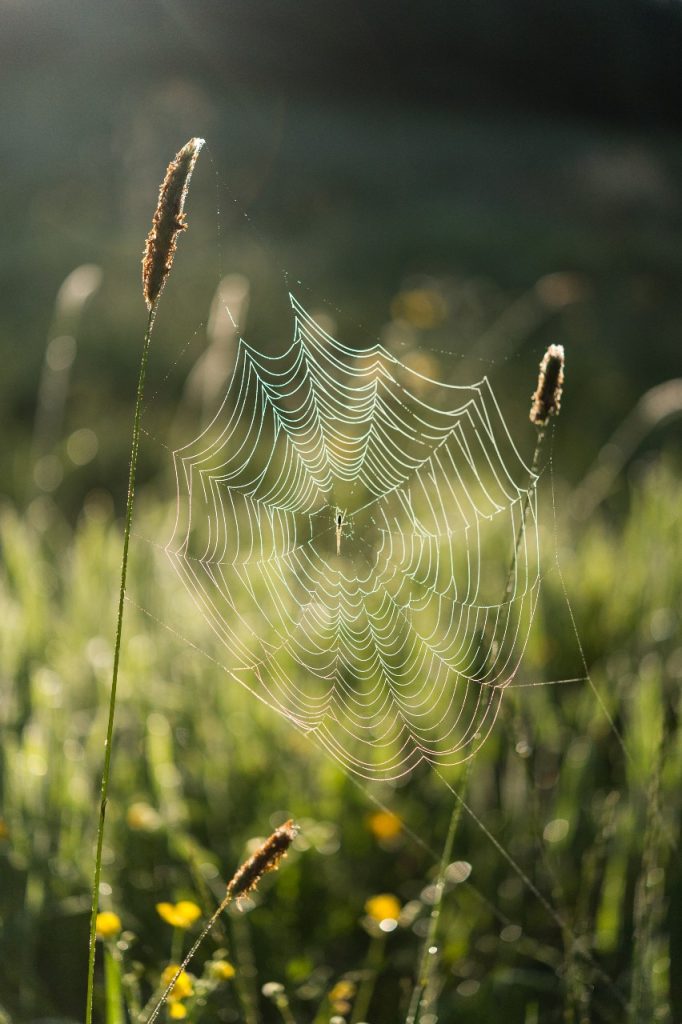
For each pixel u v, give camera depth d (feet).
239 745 10.64
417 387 19.99
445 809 10.45
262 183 57.06
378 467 14.30
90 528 16.67
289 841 5.36
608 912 8.89
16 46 87.04
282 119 77.30
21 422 26.17
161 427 25.31
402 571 12.17
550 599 13.53
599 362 33.19
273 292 36.50
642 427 24.57
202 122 62.18
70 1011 8.30
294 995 8.59
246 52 90.68
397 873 10.21
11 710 10.77
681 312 40.98
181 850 9.10
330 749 10.45
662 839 9.05
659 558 15.07
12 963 8.11
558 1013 8.32
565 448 25.57
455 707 11.26
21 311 34.86
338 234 49.57
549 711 11.59
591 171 64.95
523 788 10.23
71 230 46.01
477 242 48.14
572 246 48.67
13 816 9.09
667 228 56.44
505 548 13.83
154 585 13.67
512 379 27.99
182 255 42.06
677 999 8.64
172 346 31.09
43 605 13.14
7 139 62.59
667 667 12.41
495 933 9.77
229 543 15.37
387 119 84.53
